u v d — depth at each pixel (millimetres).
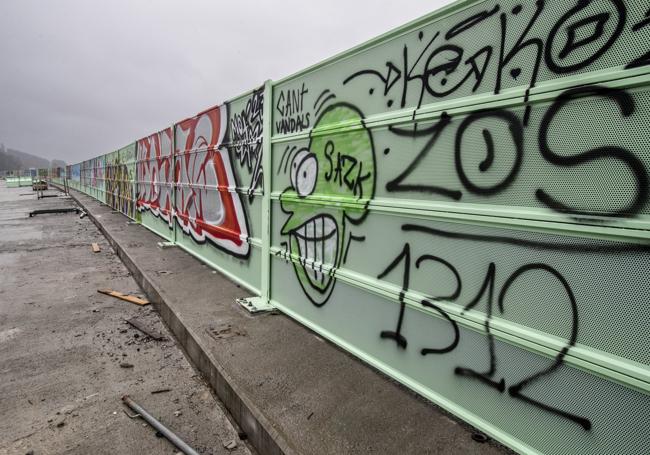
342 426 2174
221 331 3506
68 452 2287
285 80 3773
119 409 2723
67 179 34688
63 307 4848
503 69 1949
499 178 1988
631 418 1566
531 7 1825
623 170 1555
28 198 25109
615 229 1570
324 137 3266
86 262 7289
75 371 3252
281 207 3943
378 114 2709
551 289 1804
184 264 6117
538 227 1822
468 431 2121
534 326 1873
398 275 2609
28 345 3756
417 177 2430
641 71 1477
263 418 2246
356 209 2928
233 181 5066
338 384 2611
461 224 2191
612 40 1565
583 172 1671
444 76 2242
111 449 2318
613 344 1605
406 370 2568
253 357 3008
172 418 2609
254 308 3982
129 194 12109
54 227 11812
